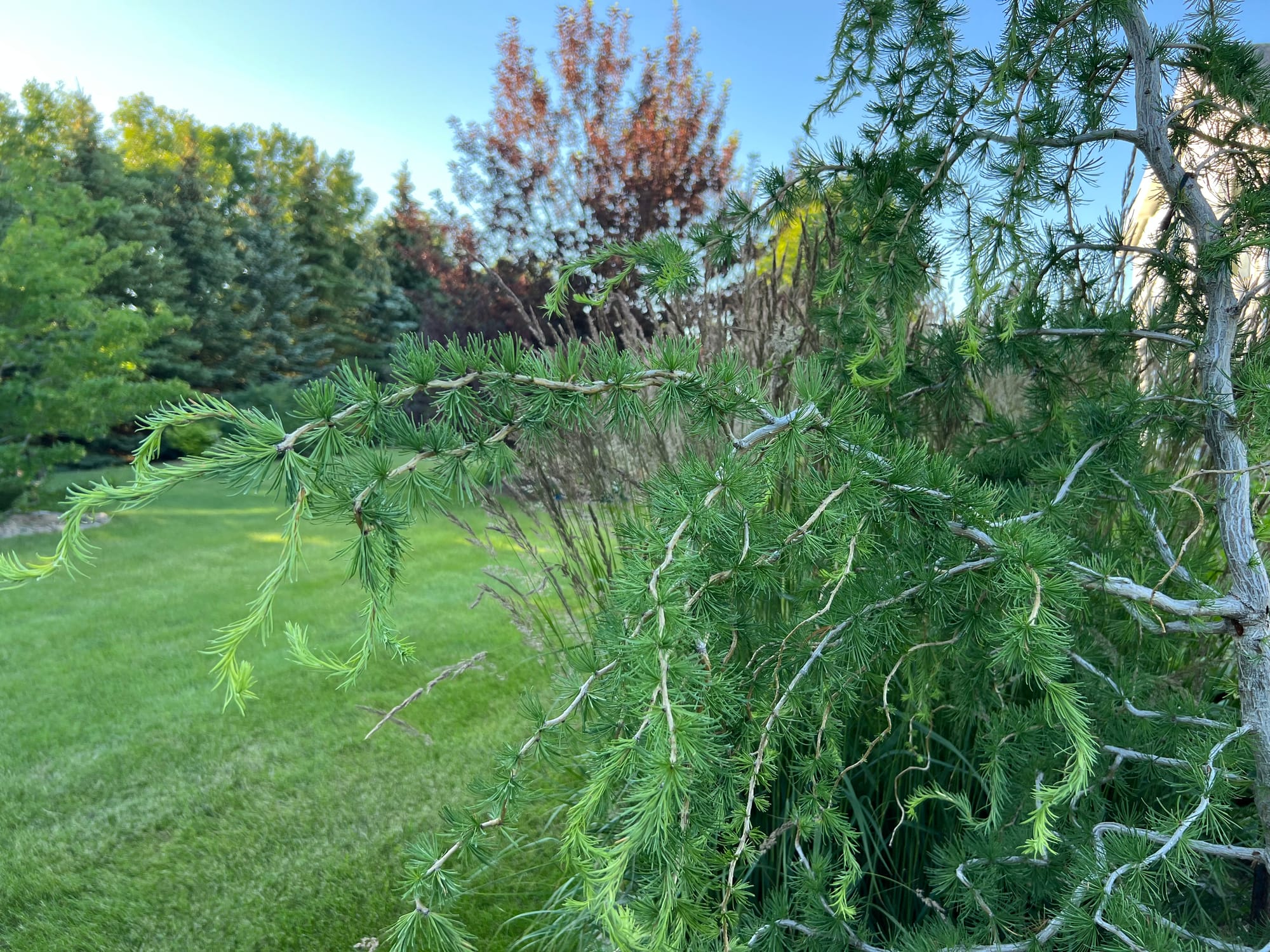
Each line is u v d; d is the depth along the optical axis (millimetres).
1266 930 1113
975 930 1105
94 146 18078
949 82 1194
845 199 1259
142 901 2059
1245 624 1045
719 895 1015
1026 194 1081
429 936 847
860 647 973
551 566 1946
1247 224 1019
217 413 658
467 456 769
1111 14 1052
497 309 6539
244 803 2508
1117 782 1323
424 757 2762
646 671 697
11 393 7344
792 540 840
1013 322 1145
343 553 708
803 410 911
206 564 5953
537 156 7164
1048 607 832
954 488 925
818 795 1001
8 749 2900
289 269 21625
